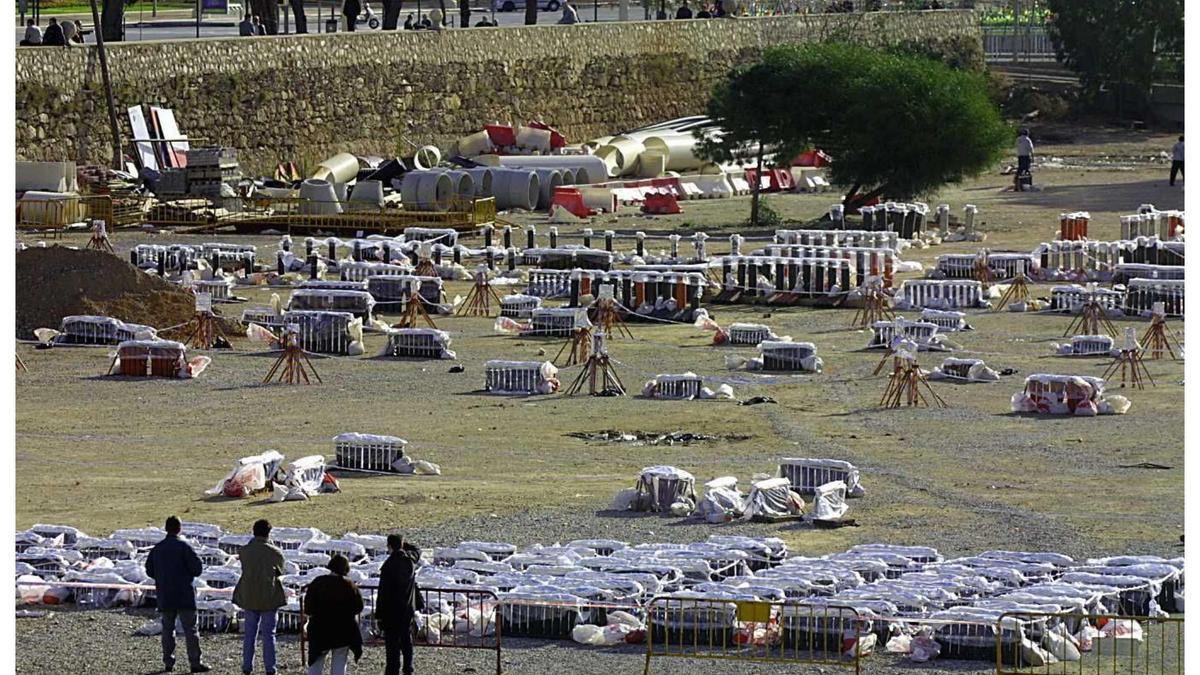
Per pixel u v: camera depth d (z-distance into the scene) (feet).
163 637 205.05
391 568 193.67
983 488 306.76
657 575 232.53
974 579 227.40
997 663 196.75
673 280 515.09
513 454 340.18
